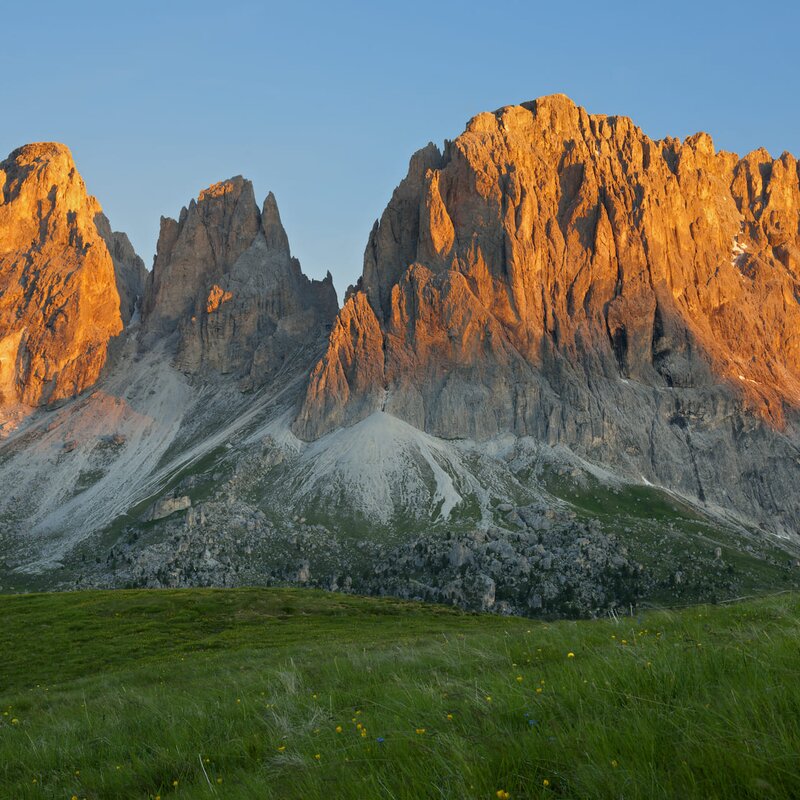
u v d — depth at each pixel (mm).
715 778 13531
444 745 17219
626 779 13883
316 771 17672
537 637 33156
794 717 15023
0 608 94125
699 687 18203
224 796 18469
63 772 24078
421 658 31891
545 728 17078
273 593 109000
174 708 29734
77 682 54312
